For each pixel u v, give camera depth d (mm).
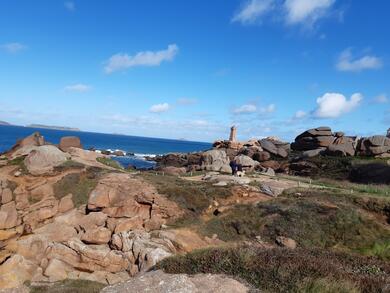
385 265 11633
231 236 23578
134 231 23422
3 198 27625
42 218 26891
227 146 70438
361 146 50125
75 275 20938
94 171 32531
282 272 9711
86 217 25797
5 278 19453
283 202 26250
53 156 32969
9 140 127000
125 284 10023
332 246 21703
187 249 21531
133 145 184500
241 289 9281
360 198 26031
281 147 63562
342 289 8875
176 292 9102
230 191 28328
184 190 27781
